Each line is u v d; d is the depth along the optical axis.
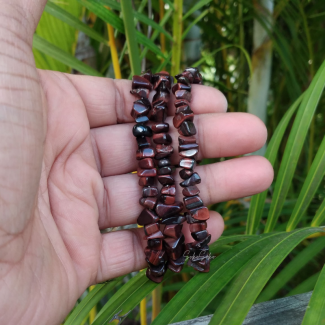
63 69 0.16
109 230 0.14
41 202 0.10
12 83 0.08
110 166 0.13
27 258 0.08
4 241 0.08
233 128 0.12
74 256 0.11
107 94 0.13
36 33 0.14
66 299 0.10
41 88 0.11
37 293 0.09
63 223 0.11
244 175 0.12
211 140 0.12
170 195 0.11
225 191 0.12
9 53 0.08
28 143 0.09
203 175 0.12
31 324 0.08
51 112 0.11
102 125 0.14
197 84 0.13
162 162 0.12
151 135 0.12
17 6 0.09
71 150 0.12
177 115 0.12
